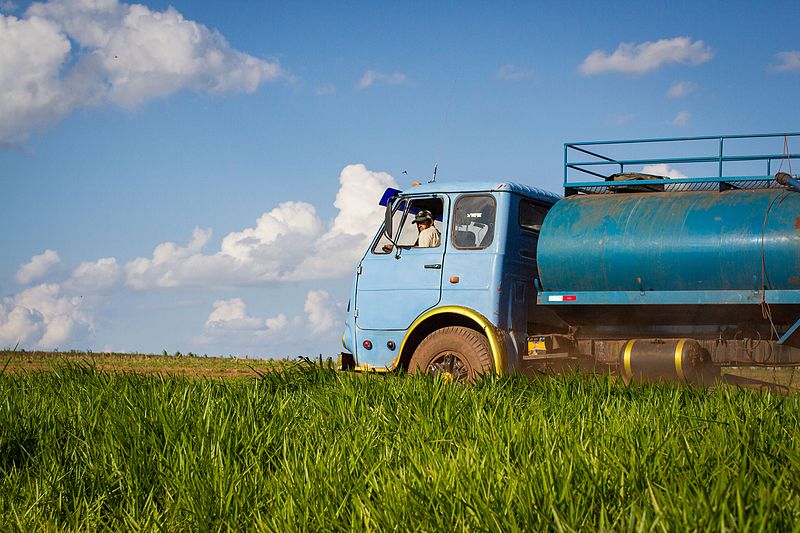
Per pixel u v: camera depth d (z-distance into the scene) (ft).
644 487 14.19
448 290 37.70
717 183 34.96
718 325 34.32
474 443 17.90
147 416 21.71
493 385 26.02
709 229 32.73
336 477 16.42
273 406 23.91
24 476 19.57
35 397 27.14
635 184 36.24
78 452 20.29
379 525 13.84
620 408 21.65
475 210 38.19
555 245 35.55
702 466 15.03
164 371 49.93
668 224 33.58
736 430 17.40
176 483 17.22
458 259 37.76
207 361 59.21
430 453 17.19
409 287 38.55
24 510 17.24
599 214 35.32
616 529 11.91
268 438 19.93
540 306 38.96
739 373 34.19
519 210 38.50
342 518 14.65
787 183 32.86
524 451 16.79
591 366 35.81
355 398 23.98
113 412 23.24
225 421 20.61
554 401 24.02
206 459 18.11
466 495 14.05
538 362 36.99
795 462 14.42
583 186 37.52
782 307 31.83
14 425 22.57
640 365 33.27
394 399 24.20
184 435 19.84
